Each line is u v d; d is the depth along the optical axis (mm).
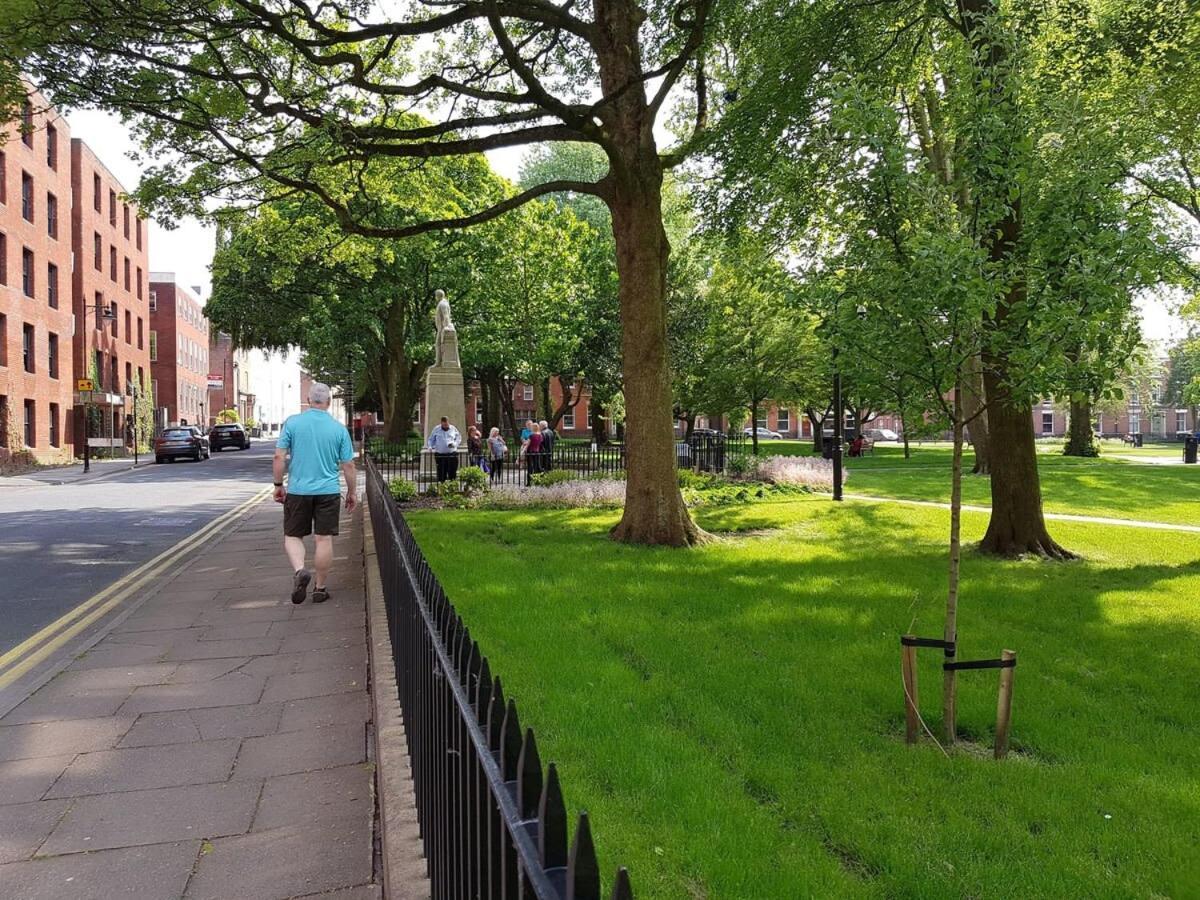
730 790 3523
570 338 34062
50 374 34031
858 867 3008
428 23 10648
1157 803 3480
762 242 12938
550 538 11031
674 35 12922
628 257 10938
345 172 15781
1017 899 2756
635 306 10875
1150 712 4684
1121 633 6398
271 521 14391
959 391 4570
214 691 5078
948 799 3504
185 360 68000
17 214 30031
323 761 4043
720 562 9297
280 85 11617
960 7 10352
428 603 2906
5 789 3719
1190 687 5086
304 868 3055
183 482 24125
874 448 49031
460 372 22562
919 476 22875
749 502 16000
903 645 4254
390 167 15891
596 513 13922
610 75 11016
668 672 5164
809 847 3068
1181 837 3178
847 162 4715
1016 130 4637
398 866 2525
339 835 3309
